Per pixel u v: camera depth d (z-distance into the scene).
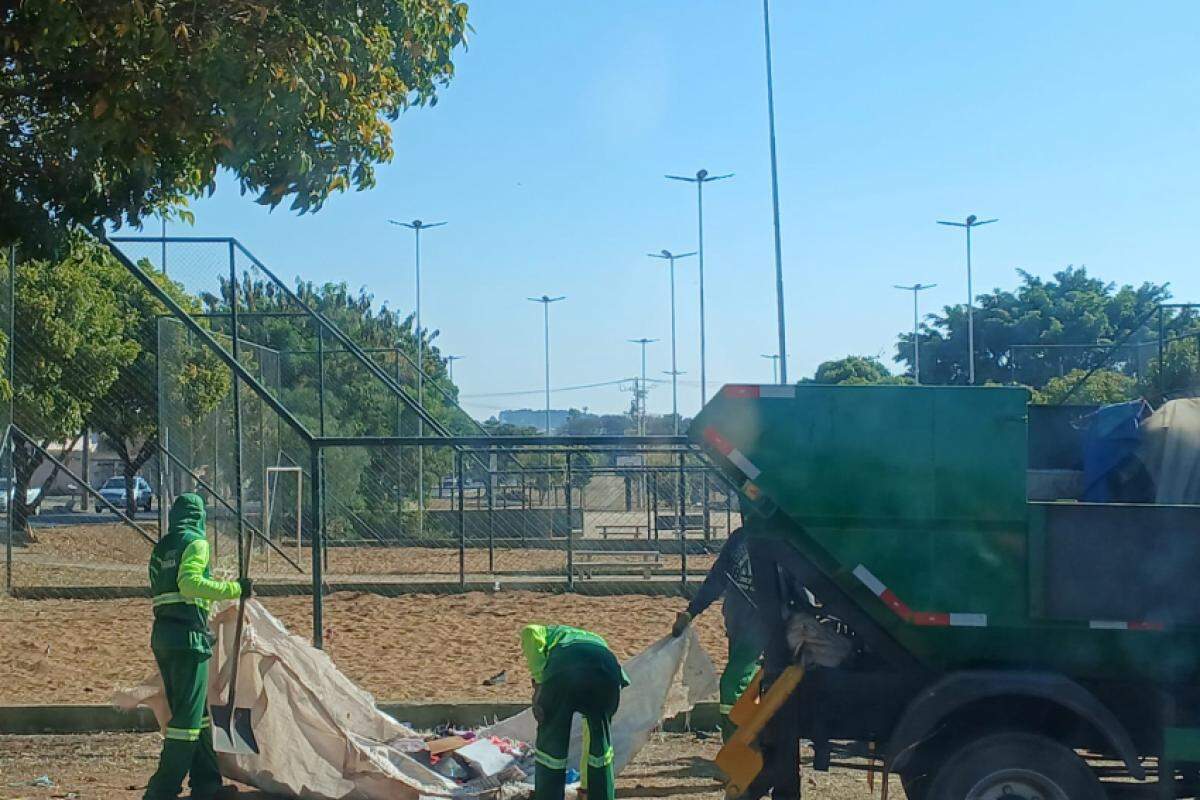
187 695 7.36
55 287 25.94
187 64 8.33
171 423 17.70
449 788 7.52
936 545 6.36
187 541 7.39
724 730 8.03
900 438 6.39
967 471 6.33
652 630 13.85
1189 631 6.20
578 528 21.98
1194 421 7.01
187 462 18.14
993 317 46.84
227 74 8.21
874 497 6.39
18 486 21.59
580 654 6.95
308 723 7.64
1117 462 7.34
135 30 8.05
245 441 19.30
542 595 16.58
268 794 7.85
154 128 8.54
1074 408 8.32
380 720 8.30
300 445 21.36
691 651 8.35
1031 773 6.07
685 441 9.63
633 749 8.12
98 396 27.44
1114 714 6.45
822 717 6.53
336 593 16.55
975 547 6.33
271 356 20.59
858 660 6.69
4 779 8.32
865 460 6.40
